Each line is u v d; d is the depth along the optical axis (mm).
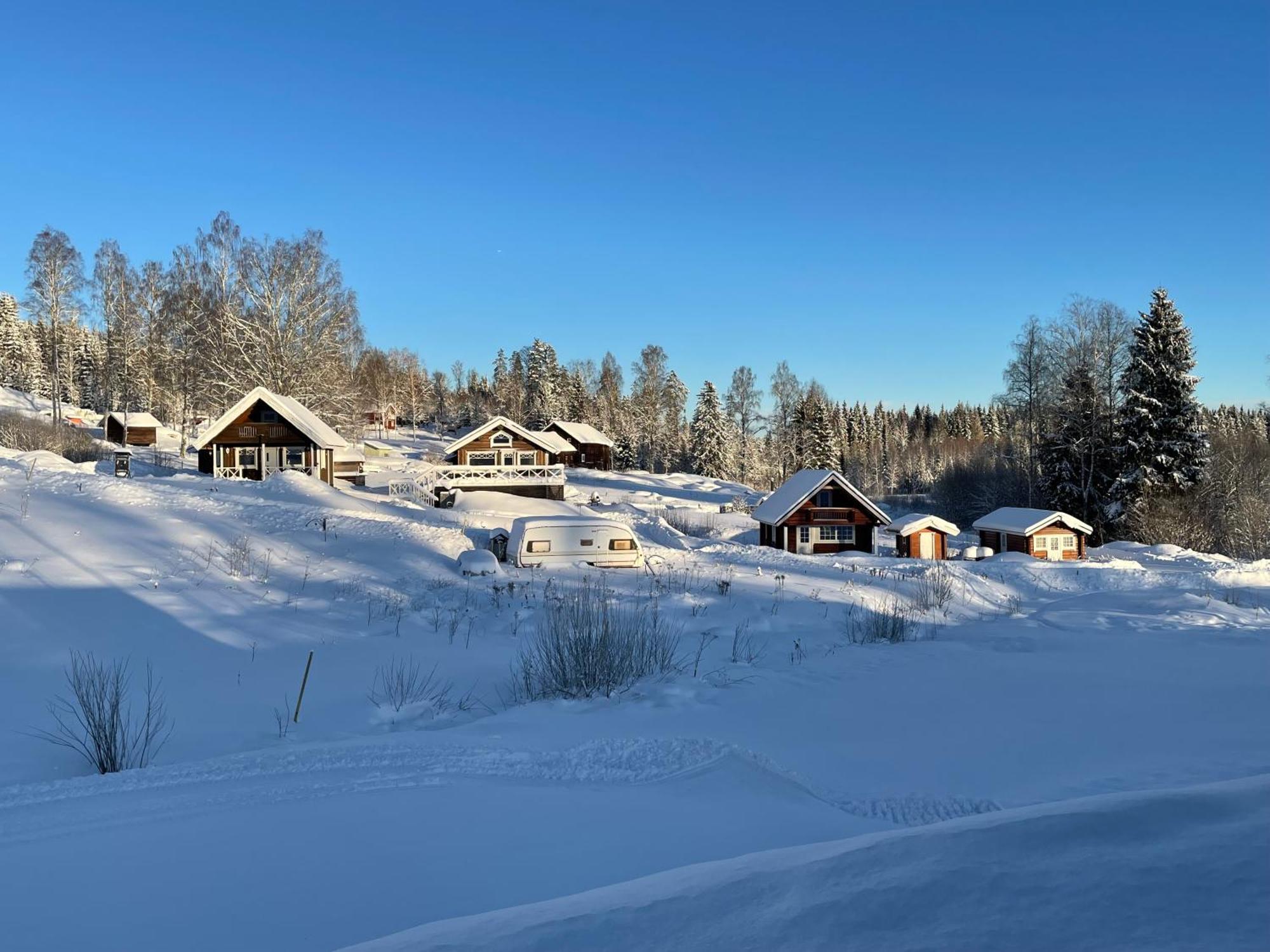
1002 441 88312
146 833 5355
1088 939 2234
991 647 15859
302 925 3852
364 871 4574
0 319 103250
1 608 13523
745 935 2516
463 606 17250
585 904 2949
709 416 85500
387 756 7586
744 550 28188
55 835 5352
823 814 6074
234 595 16391
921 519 39156
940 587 22438
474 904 4039
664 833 5348
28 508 20453
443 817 5707
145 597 15273
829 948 2367
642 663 12688
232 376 46094
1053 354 51969
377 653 13586
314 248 47906
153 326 54406
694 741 8148
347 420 52312
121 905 4145
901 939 2363
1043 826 2977
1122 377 47969
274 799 6203
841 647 15609
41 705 9781
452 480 45844
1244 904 2342
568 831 5379
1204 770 7246
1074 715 10078
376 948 2762
